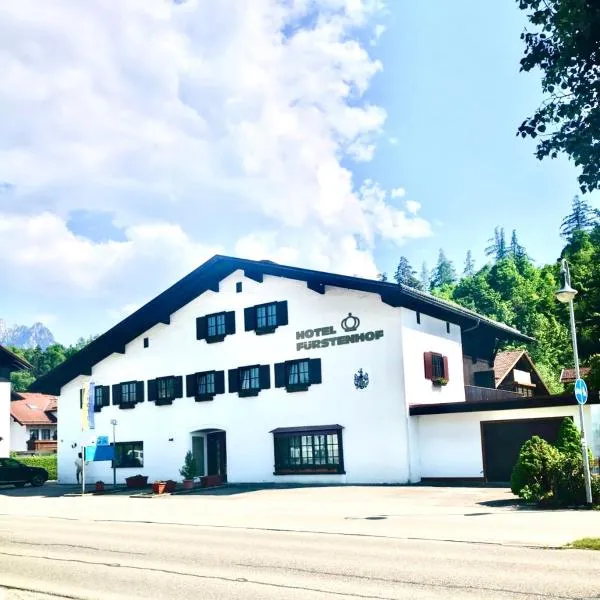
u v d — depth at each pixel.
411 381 27.77
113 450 34.72
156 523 17.80
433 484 26.02
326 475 28.92
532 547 11.71
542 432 24.77
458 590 8.70
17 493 33.97
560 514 15.73
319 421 29.45
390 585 9.12
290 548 12.57
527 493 17.89
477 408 25.86
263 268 31.45
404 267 146.75
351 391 28.67
